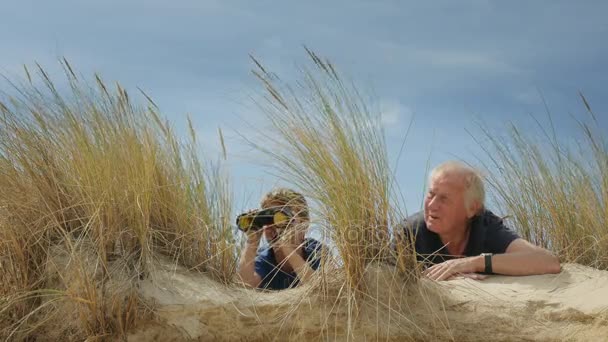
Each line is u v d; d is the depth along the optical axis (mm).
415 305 3996
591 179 5426
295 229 4215
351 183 4074
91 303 3941
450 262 4328
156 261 4301
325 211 4047
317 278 4027
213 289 4141
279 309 3977
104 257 4098
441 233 4473
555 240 5414
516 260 4293
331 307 3947
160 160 4625
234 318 3953
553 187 5508
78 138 4473
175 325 3930
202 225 4496
